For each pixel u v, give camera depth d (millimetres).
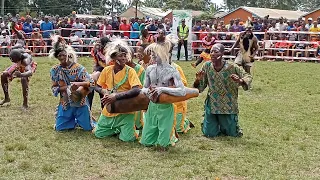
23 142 7375
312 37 23250
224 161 6754
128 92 7457
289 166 6605
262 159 6883
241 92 13203
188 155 6980
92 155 6863
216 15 64562
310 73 17906
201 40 23594
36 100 10977
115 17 25594
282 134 8367
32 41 22922
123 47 7625
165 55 7227
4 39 22188
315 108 10969
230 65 7844
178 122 8180
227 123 8078
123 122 7672
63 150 7031
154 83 7293
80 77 8031
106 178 5961
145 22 24625
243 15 51656
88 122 8227
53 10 80938
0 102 10555
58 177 5945
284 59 23609
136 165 6477
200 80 8102
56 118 8289
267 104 11328
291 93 13180
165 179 5973
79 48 23609
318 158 7004
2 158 6574
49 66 17984
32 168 6230
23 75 9641
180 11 22234
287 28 24219
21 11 67812
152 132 7332
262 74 17312
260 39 23953
